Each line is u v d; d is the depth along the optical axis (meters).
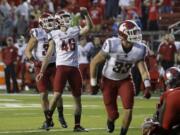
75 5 64.06
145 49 23.50
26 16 62.09
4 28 62.47
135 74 50.06
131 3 61.72
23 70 57.28
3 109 40.72
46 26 28.97
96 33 58.53
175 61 52.38
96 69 23.73
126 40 23.03
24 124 31.83
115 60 23.44
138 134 27.66
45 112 28.84
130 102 23.48
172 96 16.84
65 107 41.94
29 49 29.30
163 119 16.94
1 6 62.72
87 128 29.98
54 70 28.88
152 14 60.97
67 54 27.70
